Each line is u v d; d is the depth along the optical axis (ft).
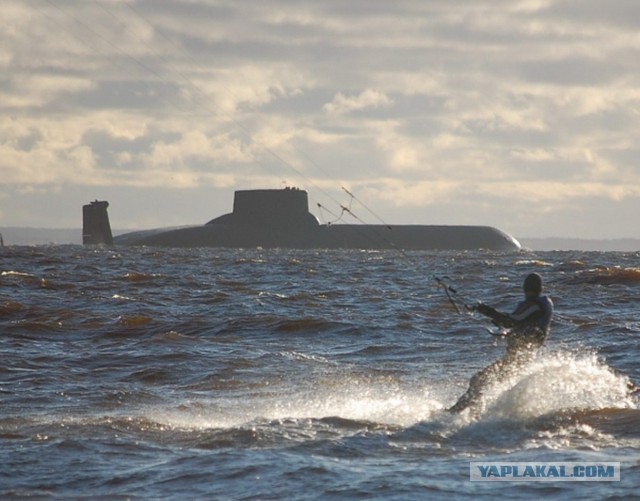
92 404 176.24
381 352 259.60
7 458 127.75
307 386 198.59
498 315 162.40
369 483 114.73
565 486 113.39
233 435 141.90
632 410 156.76
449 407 172.65
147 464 124.77
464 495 110.01
